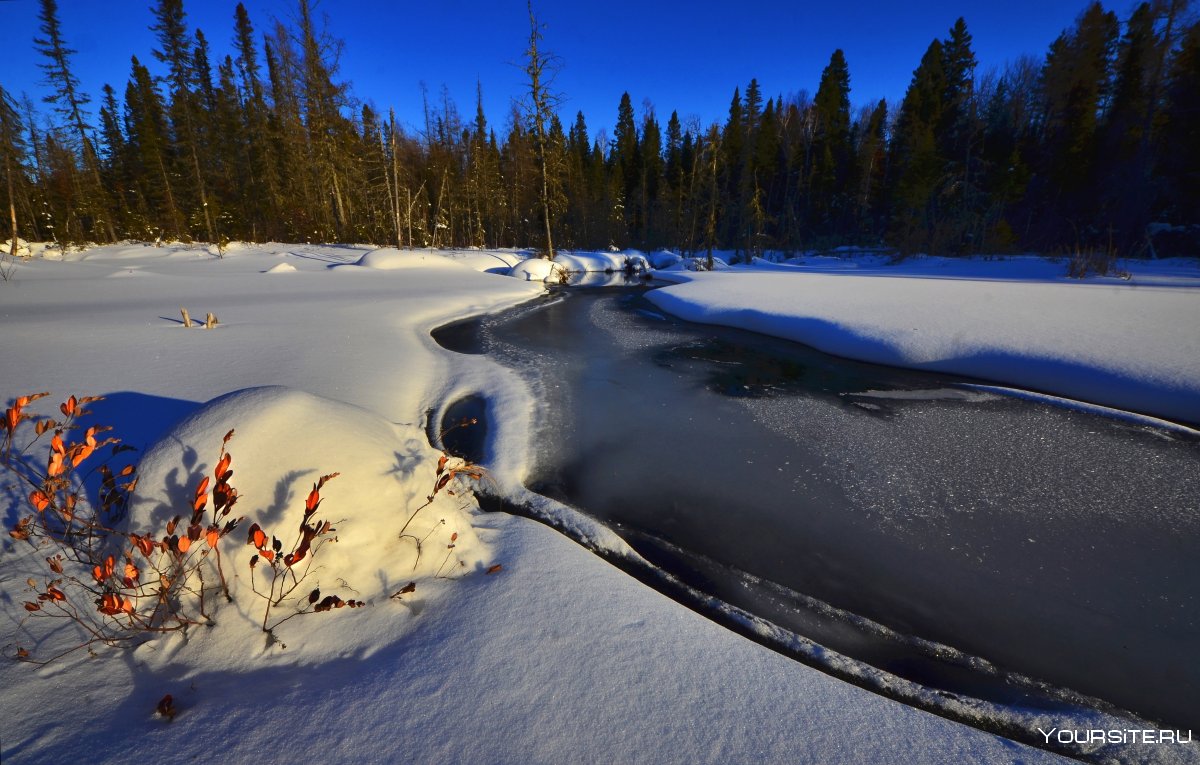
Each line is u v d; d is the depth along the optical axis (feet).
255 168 116.06
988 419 17.95
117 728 5.15
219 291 44.86
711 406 19.51
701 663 6.95
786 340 31.04
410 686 6.12
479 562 9.02
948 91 128.47
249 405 8.28
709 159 125.80
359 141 103.71
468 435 16.31
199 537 6.05
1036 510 12.47
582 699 6.15
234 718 5.44
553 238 118.93
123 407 14.16
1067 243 92.73
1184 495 12.93
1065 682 7.81
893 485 13.70
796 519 12.20
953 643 8.59
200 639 6.32
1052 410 18.61
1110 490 13.28
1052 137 107.76
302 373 19.21
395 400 18.22
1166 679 7.87
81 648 6.04
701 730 5.85
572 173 131.03
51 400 14.42
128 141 126.31
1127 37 101.19
